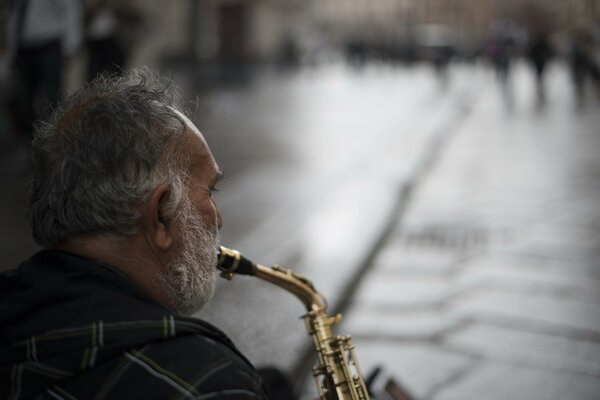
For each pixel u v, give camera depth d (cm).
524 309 514
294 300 480
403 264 619
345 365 218
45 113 155
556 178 985
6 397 133
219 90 2236
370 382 251
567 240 686
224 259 217
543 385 409
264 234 661
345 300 523
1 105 1019
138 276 144
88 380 130
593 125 1531
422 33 4978
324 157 1098
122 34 1005
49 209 142
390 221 736
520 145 1273
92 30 986
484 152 1200
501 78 2281
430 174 1016
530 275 587
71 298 136
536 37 2380
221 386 129
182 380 129
